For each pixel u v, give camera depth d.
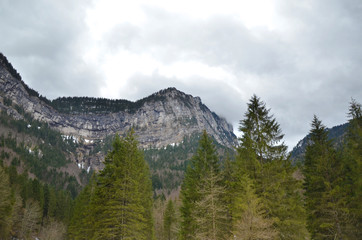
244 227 17.20
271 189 20.06
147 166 39.59
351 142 21.44
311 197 24.70
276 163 20.62
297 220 19.59
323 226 21.62
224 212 23.89
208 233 21.98
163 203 71.06
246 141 22.62
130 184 25.48
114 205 25.02
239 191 21.83
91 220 27.62
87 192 43.12
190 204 25.53
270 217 19.48
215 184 24.27
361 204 20.36
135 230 24.38
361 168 20.55
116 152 27.69
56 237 63.06
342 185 22.67
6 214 50.72
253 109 23.61
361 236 20.64
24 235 62.12
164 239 53.12
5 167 76.88
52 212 79.88
